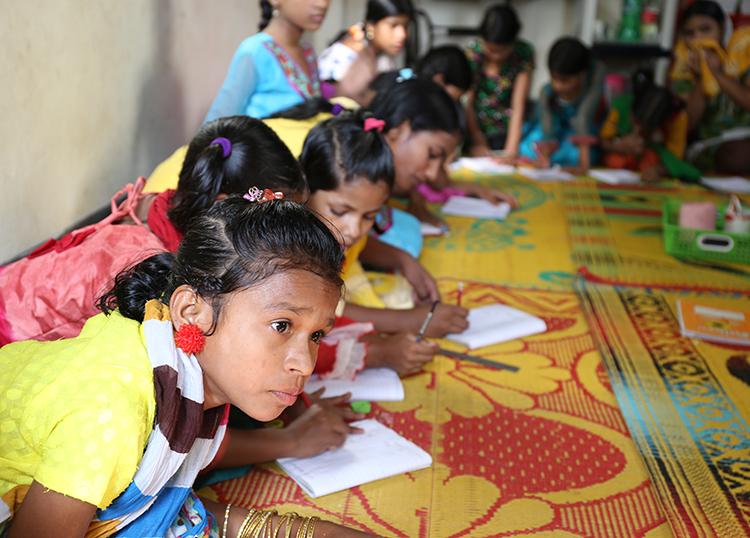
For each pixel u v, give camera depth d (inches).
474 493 61.0
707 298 108.6
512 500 60.2
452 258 125.0
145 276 45.8
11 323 57.4
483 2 247.8
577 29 236.4
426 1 249.6
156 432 39.9
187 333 40.6
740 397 78.2
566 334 94.8
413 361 78.7
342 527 50.0
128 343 41.4
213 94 136.9
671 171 191.2
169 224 64.3
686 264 125.2
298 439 63.6
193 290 40.4
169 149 115.0
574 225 147.0
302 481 60.1
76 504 36.7
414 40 220.7
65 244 61.1
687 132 205.8
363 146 74.3
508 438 69.8
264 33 112.9
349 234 77.3
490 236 138.8
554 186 182.7
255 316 39.3
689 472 64.1
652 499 60.8
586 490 61.9
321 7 110.4
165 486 44.4
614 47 225.8
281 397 41.3
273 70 111.3
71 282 57.5
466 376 82.4
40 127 75.0
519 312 98.8
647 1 235.3
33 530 36.5
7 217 70.0
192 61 123.7
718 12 202.1
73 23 81.0
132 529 42.8
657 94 195.3
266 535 50.5
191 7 121.5
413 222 126.6
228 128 63.9
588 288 111.7
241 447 60.2
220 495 59.2
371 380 77.7
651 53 225.1
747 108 192.4
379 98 101.3
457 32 245.6
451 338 91.3
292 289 39.1
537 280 115.4
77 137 83.4
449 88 161.0
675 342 92.2
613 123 205.6
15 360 45.0
